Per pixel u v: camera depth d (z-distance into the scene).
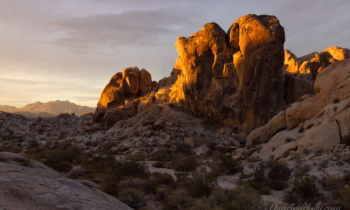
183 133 32.91
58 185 5.25
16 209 3.72
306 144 18.38
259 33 28.73
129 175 16.06
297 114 24.30
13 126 51.22
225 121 32.97
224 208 9.81
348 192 10.07
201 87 33.75
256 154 23.52
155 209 10.70
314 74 37.69
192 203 10.64
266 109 29.33
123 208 5.47
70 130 54.75
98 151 27.50
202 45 32.97
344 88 21.77
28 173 5.50
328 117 19.62
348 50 40.62
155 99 45.88
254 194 10.40
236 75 31.20
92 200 5.11
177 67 45.25
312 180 12.85
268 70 28.69
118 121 45.00
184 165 19.20
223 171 18.03
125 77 49.06
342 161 14.84
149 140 31.34
